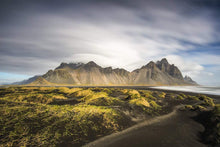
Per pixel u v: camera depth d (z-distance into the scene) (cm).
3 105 2259
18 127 1644
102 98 3459
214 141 1484
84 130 1769
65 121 1916
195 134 1770
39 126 1730
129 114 2533
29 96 3716
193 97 5438
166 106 3612
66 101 3791
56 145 1437
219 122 1866
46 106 2431
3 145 1344
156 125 2133
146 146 1434
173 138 1642
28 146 1376
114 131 1834
